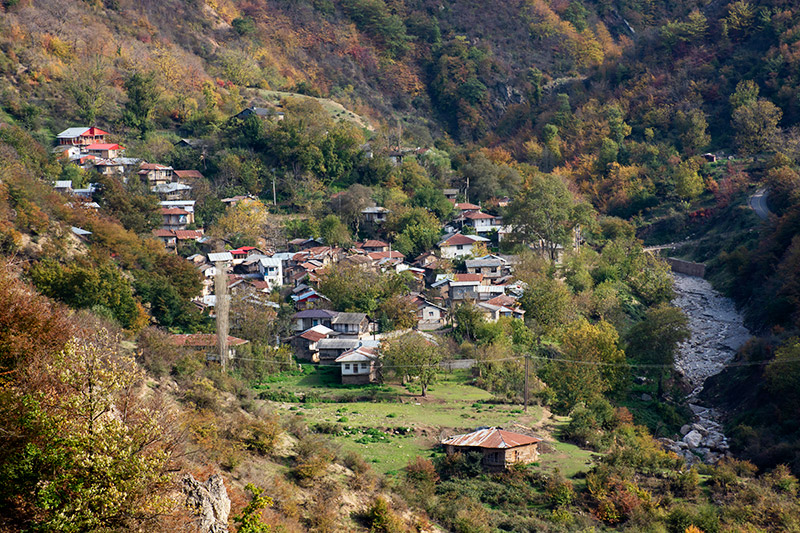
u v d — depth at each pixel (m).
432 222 124.75
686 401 78.88
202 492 26.28
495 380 75.25
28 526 19.91
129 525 20.66
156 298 77.31
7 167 84.12
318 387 72.38
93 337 27.81
